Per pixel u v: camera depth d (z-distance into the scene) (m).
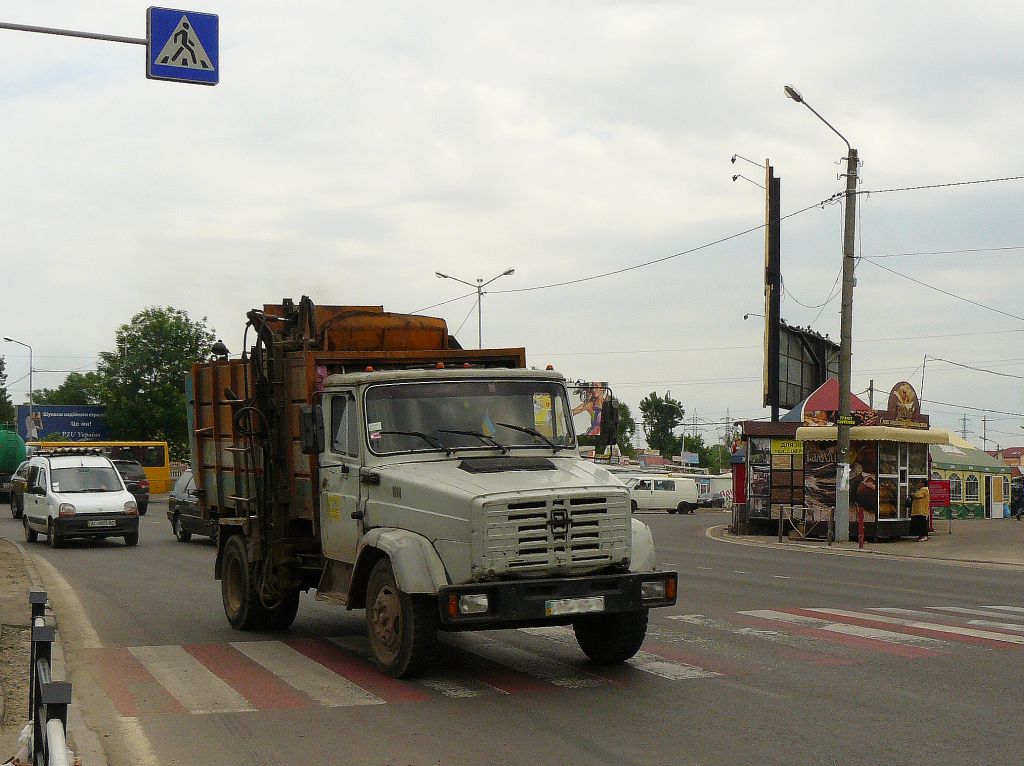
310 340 11.39
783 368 48.84
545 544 8.90
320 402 10.95
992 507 52.53
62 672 9.70
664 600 9.28
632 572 9.29
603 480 9.55
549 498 8.93
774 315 45.84
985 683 9.12
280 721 7.93
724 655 10.54
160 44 12.95
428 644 9.12
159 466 62.03
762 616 13.42
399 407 10.20
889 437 30.08
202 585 17.77
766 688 8.95
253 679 9.54
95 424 75.12
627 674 9.59
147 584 17.91
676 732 7.49
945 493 33.09
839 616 13.48
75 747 7.00
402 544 9.11
